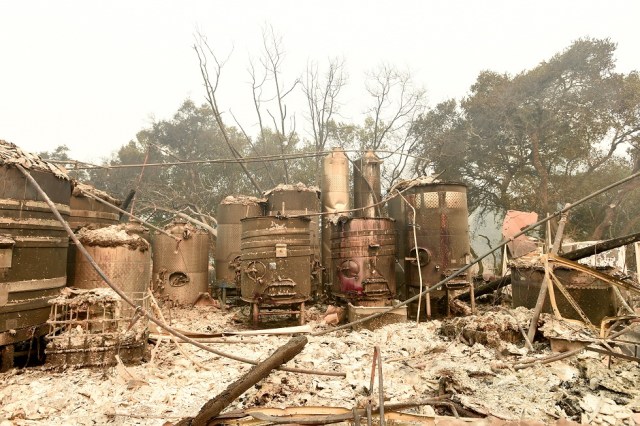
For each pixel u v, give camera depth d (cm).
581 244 1469
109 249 734
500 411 440
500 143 2686
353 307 980
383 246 1047
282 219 1009
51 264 659
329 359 671
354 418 376
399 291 1336
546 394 497
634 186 2386
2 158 595
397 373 588
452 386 518
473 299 1101
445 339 809
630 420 421
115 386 531
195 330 970
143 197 3017
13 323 592
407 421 392
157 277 1302
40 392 507
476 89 2902
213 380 570
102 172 3403
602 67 2486
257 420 370
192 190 3272
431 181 1216
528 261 965
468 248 1129
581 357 609
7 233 592
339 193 1499
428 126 3145
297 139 3738
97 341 600
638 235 873
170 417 438
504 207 2630
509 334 745
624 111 2402
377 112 3359
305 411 409
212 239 2242
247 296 1015
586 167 2700
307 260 1030
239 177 3544
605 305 805
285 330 886
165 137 3738
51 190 670
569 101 2514
